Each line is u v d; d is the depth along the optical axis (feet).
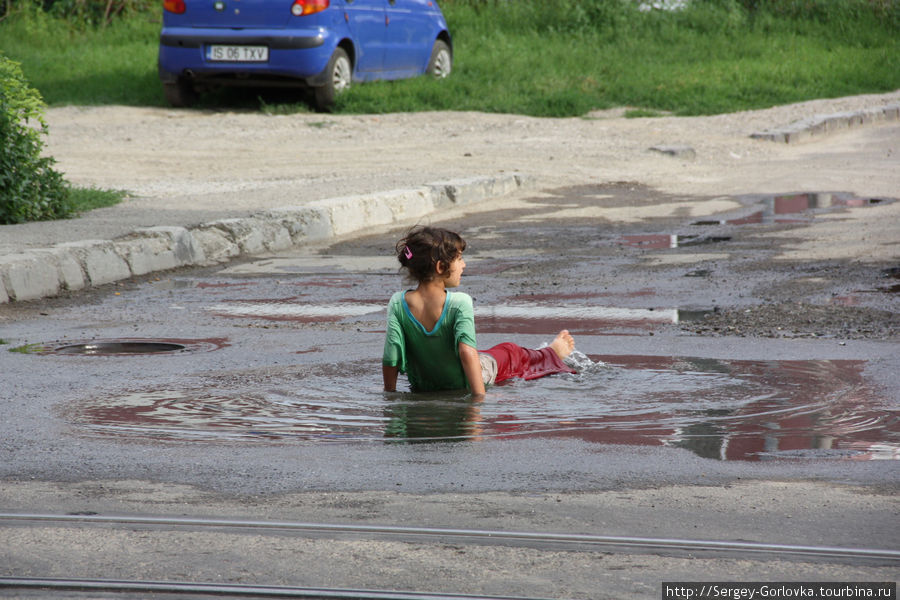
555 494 34.50
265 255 98.99
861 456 38.52
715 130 186.29
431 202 122.83
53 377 52.49
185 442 40.83
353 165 147.43
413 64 218.79
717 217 113.91
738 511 32.81
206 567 28.55
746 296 74.02
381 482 35.86
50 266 79.77
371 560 28.99
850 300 71.31
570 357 54.39
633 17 282.15
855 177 140.46
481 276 85.05
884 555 29.30
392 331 49.08
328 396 48.49
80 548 29.86
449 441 40.86
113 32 267.80
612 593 26.91
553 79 223.51
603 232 106.52
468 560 28.99
